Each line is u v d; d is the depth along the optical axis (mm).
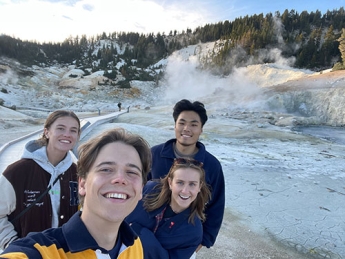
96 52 107688
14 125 19469
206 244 2449
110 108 41562
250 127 17391
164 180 2072
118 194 1023
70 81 63312
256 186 7414
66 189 2078
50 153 2086
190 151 2420
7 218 1952
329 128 19969
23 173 1925
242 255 4156
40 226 1951
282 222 5379
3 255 905
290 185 7586
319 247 4508
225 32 108438
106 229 1060
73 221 1045
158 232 1985
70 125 2104
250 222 5344
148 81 71438
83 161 1093
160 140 12805
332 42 60219
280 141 14133
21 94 50000
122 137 1143
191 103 2352
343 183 7910
